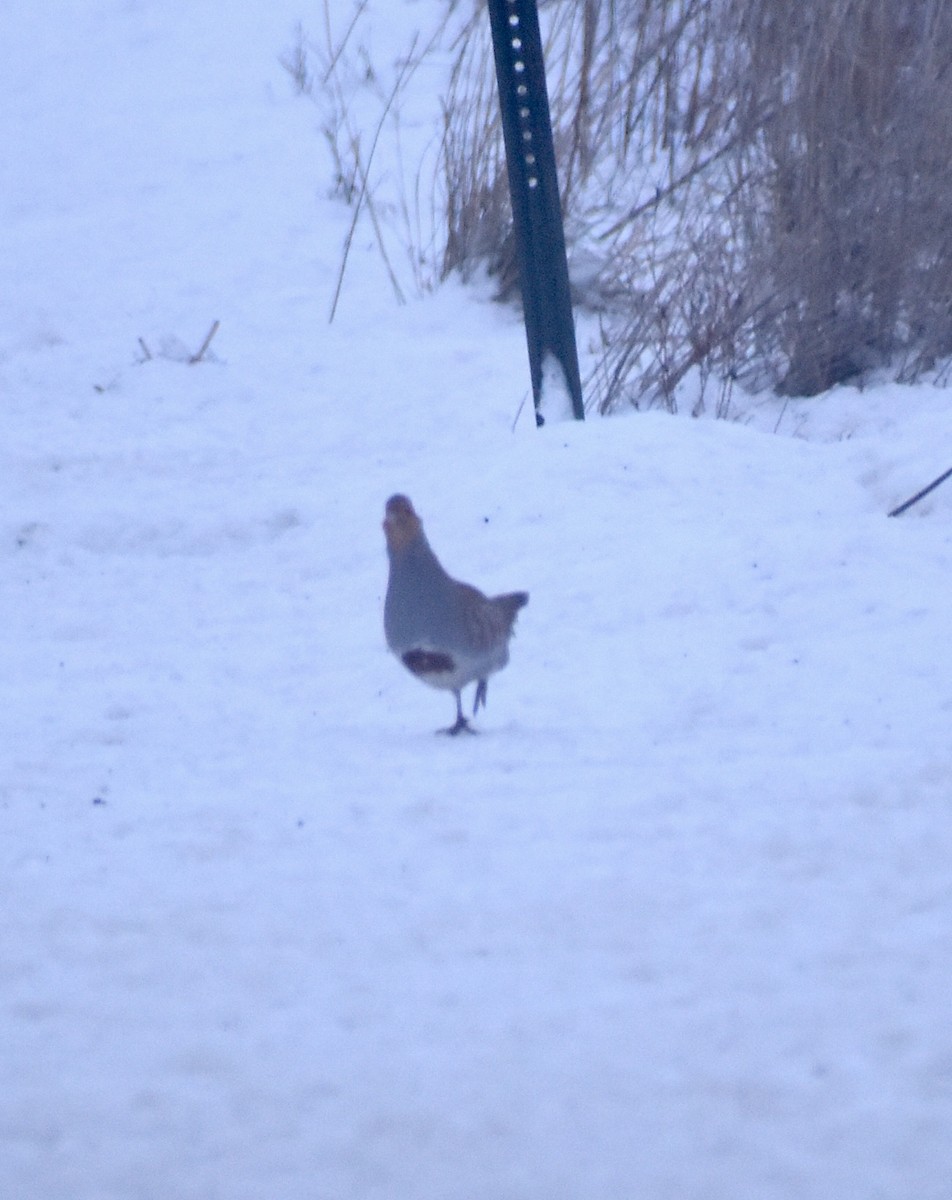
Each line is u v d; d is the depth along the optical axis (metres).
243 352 34.59
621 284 35.56
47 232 41.78
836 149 31.78
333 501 27.20
